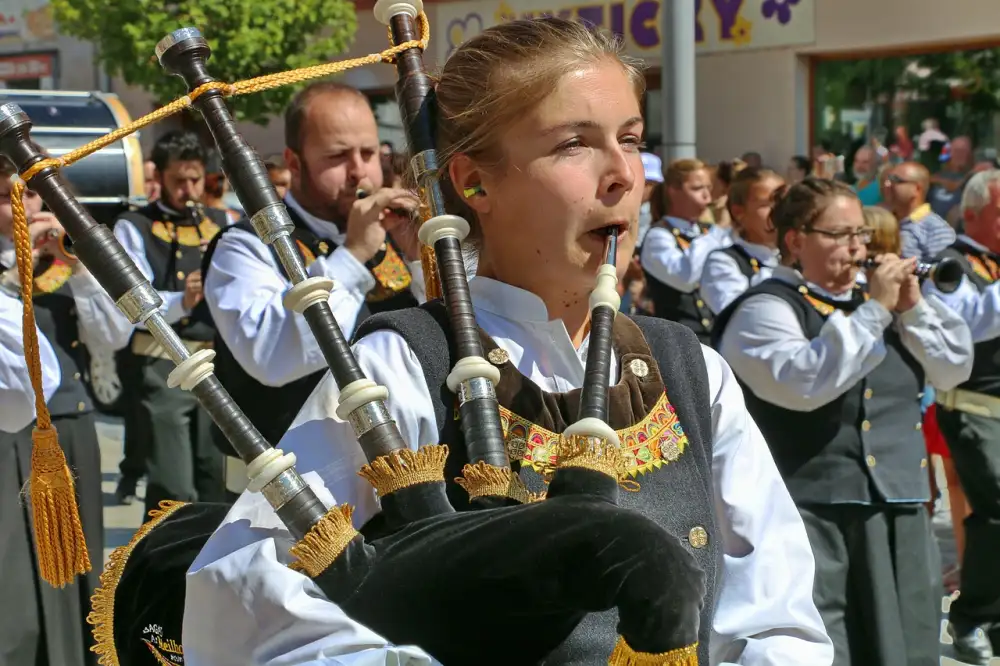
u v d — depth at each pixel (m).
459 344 1.47
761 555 1.58
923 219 7.12
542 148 1.46
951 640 4.79
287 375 3.15
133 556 1.63
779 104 11.05
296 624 1.26
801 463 3.44
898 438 3.47
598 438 1.32
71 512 1.59
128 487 6.17
